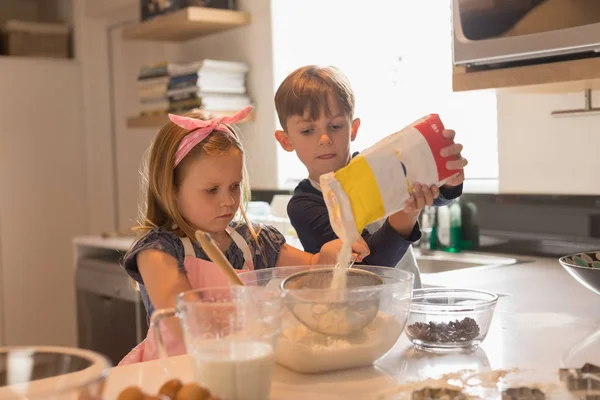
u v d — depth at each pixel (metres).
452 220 2.46
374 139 2.92
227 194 1.36
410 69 2.76
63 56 4.20
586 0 1.50
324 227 1.56
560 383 0.91
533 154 2.24
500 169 2.34
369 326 1.00
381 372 0.99
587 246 2.10
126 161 4.11
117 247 2.96
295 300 0.98
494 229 2.36
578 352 1.07
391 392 0.90
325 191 1.04
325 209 1.59
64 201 4.03
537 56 1.62
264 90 3.10
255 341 0.86
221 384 0.84
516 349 1.10
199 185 1.34
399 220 1.35
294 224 1.64
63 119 4.02
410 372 0.99
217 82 3.03
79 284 3.11
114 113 4.20
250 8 3.14
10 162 3.83
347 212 1.03
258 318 0.87
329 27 3.06
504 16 1.65
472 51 1.72
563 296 1.56
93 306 3.03
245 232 1.50
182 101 3.06
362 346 0.99
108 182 4.20
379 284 1.05
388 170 1.05
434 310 1.11
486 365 1.01
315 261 1.43
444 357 1.06
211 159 1.34
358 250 1.31
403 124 2.80
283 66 3.09
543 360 1.03
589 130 2.09
